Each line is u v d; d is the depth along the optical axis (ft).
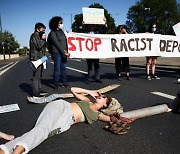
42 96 19.29
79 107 11.13
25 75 37.32
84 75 33.81
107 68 45.14
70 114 10.56
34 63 17.81
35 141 8.41
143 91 20.13
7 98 19.54
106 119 11.41
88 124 12.19
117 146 9.77
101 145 9.90
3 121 13.43
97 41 23.21
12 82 29.50
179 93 13.32
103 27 25.20
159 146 9.66
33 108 15.92
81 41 22.53
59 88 22.91
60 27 20.67
